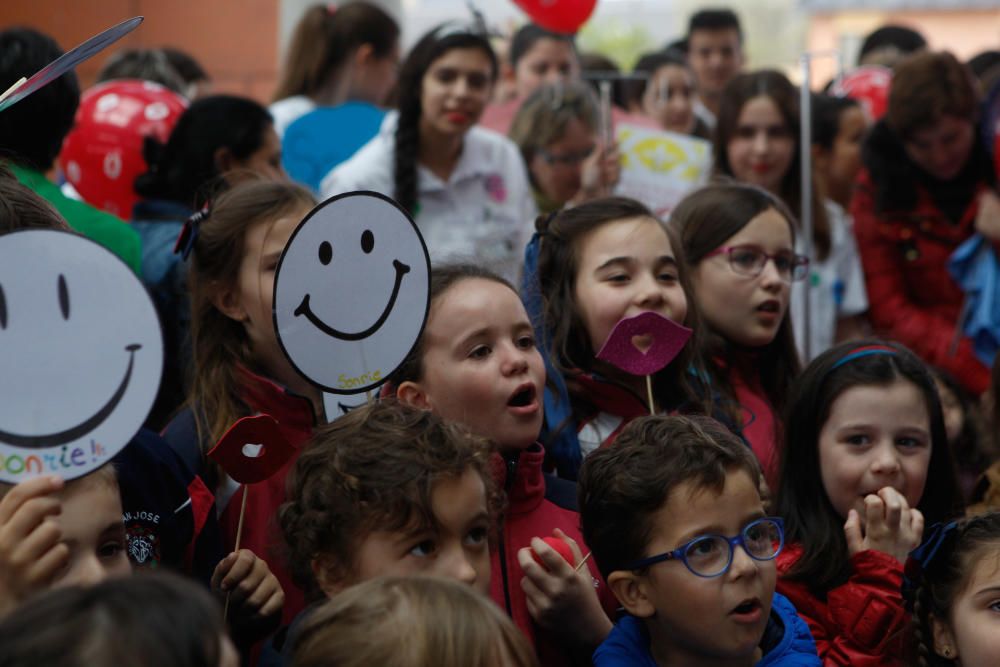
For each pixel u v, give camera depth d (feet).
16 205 10.61
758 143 22.68
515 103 28.27
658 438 11.22
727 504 10.80
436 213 21.74
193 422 13.15
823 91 30.17
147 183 18.79
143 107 20.43
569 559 11.93
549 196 24.07
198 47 36.99
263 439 10.52
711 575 10.68
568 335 14.48
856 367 14.02
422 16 81.87
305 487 10.55
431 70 21.42
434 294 12.48
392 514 10.00
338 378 11.34
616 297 14.16
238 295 13.38
